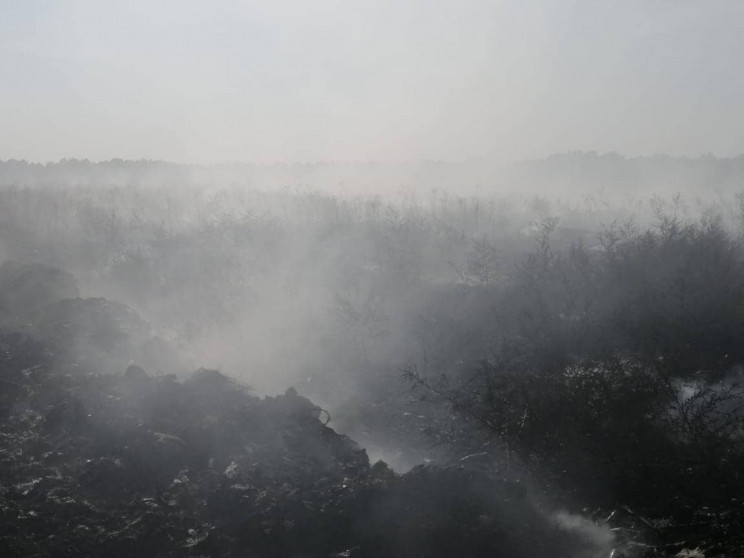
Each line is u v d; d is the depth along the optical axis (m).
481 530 6.76
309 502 7.23
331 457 8.52
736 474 7.45
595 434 8.11
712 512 6.98
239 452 8.38
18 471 7.84
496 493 7.35
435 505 7.13
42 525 6.81
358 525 6.93
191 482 7.85
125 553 6.68
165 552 6.75
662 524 6.97
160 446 8.27
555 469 7.90
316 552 6.73
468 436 8.97
